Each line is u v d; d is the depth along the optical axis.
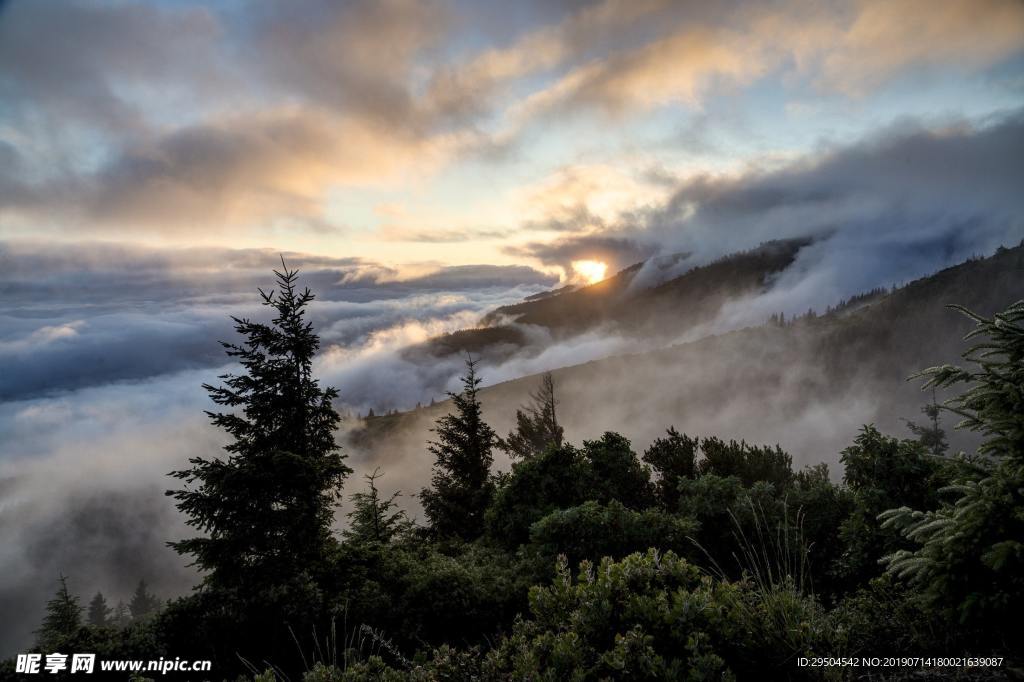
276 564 9.67
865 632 3.78
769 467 12.57
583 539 9.03
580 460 12.55
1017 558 3.31
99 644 8.06
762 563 7.84
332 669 4.55
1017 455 3.64
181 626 8.73
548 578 8.78
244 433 11.41
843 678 3.34
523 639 3.88
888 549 6.21
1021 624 3.38
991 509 3.57
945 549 3.67
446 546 13.17
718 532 9.07
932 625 3.74
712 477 9.90
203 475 10.39
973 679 3.17
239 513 10.09
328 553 10.53
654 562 4.23
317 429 11.89
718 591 3.83
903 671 3.36
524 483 12.40
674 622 3.56
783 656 3.38
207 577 9.92
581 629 3.71
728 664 3.40
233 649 8.29
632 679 3.21
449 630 8.28
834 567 6.69
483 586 8.84
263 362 11.60
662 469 13.19
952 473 4.46
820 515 8.26
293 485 10.41
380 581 9.73
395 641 7.85
